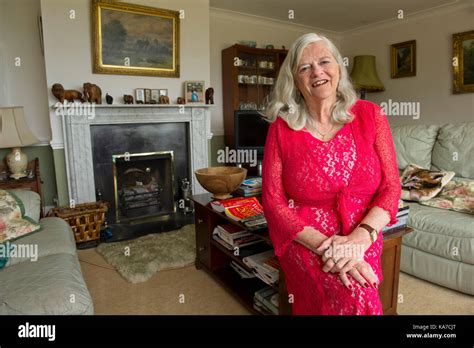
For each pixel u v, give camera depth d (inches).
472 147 100.3
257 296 66.9
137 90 132.6
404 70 181.2
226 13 170.4
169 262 94.8
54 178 139.6
